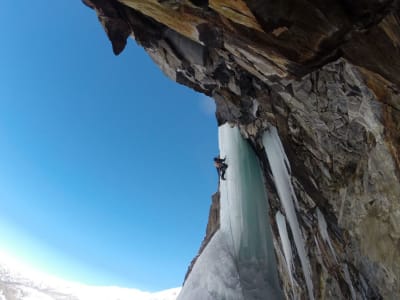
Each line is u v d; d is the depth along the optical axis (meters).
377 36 3.39
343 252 7.25
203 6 4.07
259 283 14.80
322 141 7.10
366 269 6.25
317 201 8.21
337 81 5.43
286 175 10.25
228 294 14.98
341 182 6.78
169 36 9.40
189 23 4.92
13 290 73.81
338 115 6.06
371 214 5.77
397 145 4.54
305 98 6.73
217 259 16.84
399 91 4.03
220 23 4.45
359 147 5.87
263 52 4.79
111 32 8.98
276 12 3.47
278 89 7.11
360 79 4.68
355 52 3.82
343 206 6.81
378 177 5.36
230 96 11.55
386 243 5.37
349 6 3.17
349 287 7.35
